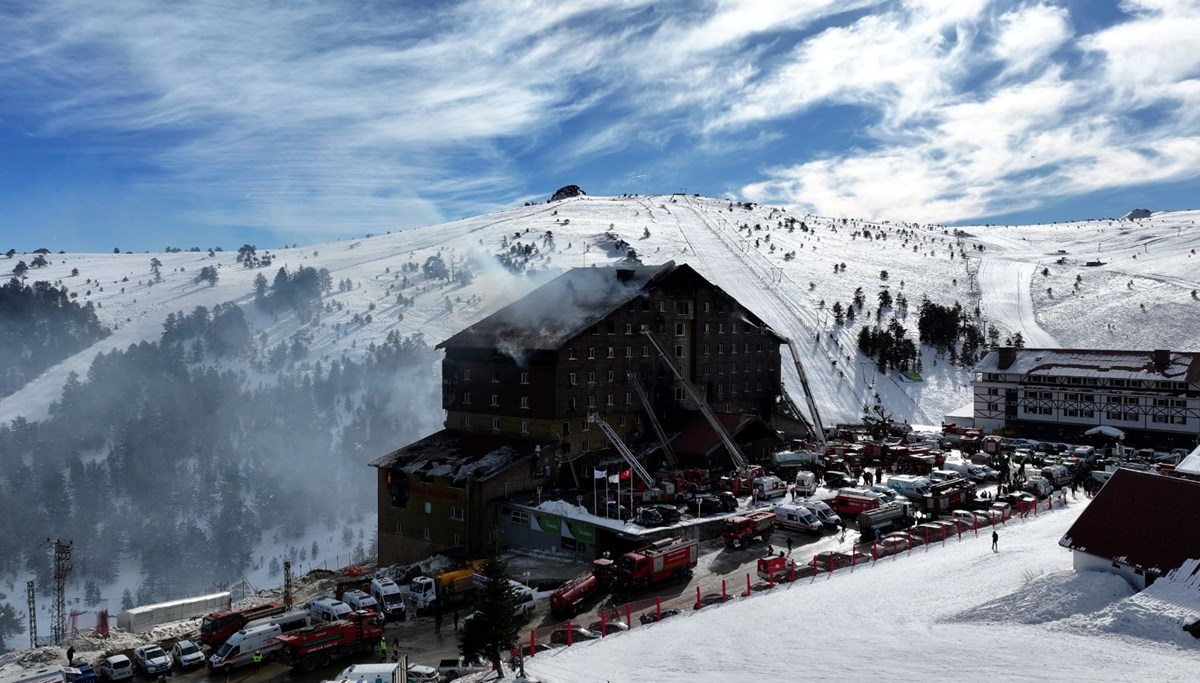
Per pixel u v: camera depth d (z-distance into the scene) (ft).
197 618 183.01
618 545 201.16
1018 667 95.14
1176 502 131.34
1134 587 124.47
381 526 260.42
